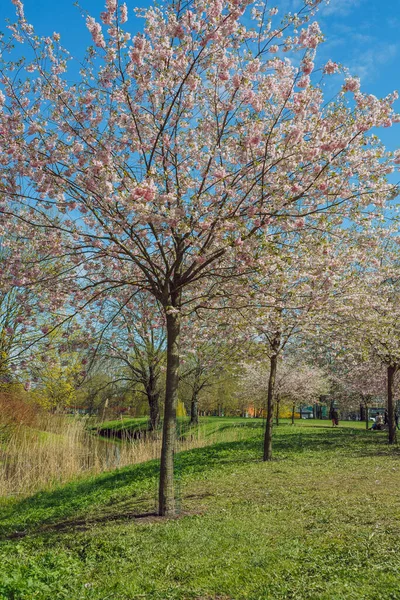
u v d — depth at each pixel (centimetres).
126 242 1021
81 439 2059
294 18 819
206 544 661
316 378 3250
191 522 778
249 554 609
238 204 849
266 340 1445
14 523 1052
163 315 1210
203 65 870
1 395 2128
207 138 959
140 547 676
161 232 885
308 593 485
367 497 878
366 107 852
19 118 855
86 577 585
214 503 910
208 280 1113
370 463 1307
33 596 480
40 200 882
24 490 1452
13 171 902
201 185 902
